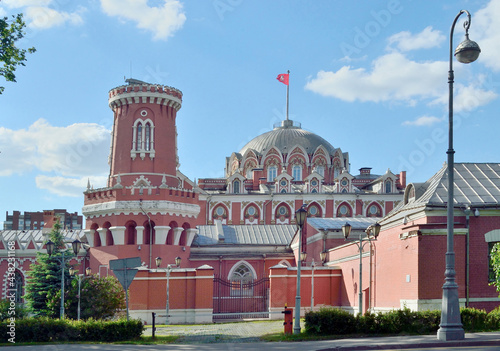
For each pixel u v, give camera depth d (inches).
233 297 2176.4
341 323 1017.5
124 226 2273.6
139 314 1795.0
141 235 2266.2
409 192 1480.1
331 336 994.7
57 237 2180.1
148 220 2272.4
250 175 3809.1
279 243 2536.9
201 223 3481.8
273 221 3486.7
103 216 2325.3
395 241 1346.0
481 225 1229.1
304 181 3631.9
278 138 3892.7
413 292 1203.2
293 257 2396.7
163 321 1802.4
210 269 1850.4
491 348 797.2
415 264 1199.6
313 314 1028.5
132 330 1096.8
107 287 1660.9
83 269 2433.6
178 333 1290.6
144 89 2443.4
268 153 3777.1
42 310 1926.7
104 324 1085.1
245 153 3848.4
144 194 2281.0
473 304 1196.5
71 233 2874.0
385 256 1418.6
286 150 3786.9
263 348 873.5
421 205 1250.6
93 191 2378.2
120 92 2468.0
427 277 1184.8
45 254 2108.8
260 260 2375.7
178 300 1834.4
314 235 2170.3
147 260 2247.8
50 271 2042.3
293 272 1838.1
